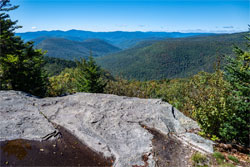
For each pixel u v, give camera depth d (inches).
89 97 304.0
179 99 436.5
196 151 185.2
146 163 159.8
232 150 191.9
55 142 179.8
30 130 188.1
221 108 202.8
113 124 219.5
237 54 220.5
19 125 192.7
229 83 232.4
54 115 230.2
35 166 145.8
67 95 323.6
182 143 198.7
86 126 209.9
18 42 366.3
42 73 456.1
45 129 193.8
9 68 355.3
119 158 162.1
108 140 188.1
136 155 169.2
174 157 173.9
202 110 210.5
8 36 336.8
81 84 524.4
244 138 207.5
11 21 352.8
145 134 207.0
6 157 148.5
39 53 382.3
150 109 269.3
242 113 199.9
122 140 190.9
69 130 203.2
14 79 365.1
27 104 248.8
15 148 160.4
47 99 284.2
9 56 324.2
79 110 249.1
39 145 170.7
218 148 191.8
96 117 229.9
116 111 253.4
